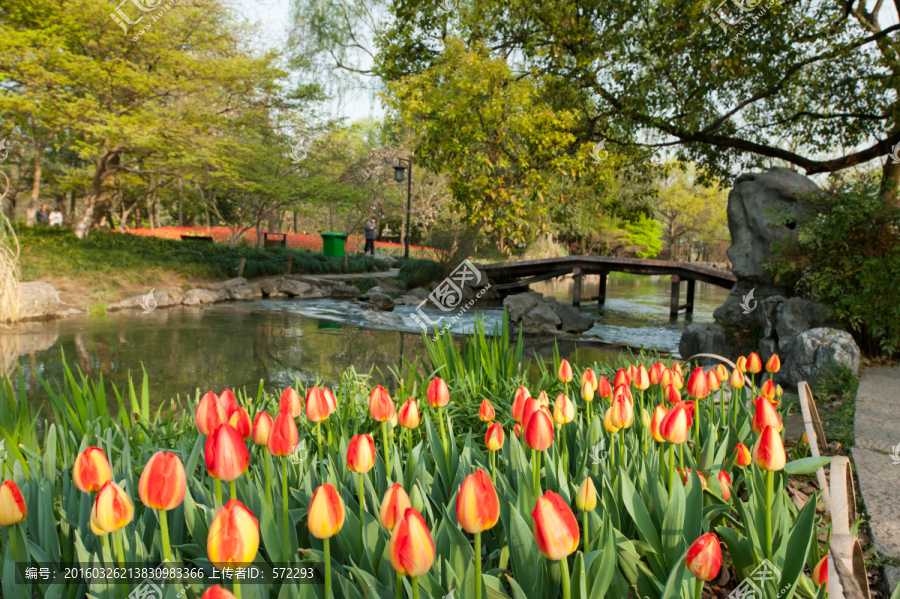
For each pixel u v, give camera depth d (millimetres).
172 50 14758
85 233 16438
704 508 1603
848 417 3746
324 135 22672
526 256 30969
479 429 3033
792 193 7492
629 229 42250
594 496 1277
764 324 6945
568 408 1826
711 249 57844
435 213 35281
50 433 1802
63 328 9336
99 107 13781
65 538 1468
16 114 13508
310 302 15258
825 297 6309
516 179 10469
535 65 11750
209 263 16844
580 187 11875
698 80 10625
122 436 2408
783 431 2602
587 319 12859
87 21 13453
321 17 14797
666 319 15016
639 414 2537
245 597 1172
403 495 1105
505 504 1494
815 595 1274
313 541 1470
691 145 13133
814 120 11898
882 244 5922
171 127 14516
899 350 5758
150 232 28547
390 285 18969
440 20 11711
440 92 9930
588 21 11125
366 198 26156
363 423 2766
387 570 1237
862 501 2402
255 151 19641
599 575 1188
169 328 9820
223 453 1150
